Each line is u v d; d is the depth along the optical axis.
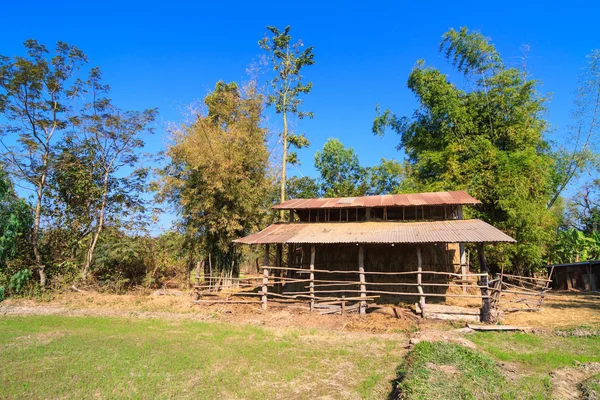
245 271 32.56
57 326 12.07
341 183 34.69
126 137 20.78
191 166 18.72
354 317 13.51
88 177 20.25
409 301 15.98
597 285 22.53
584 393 5.86
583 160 26.81
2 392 6.43
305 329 11.98
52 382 6.92
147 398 6.23
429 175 27.14
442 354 7.52
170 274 23.80
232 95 23.22
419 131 27.34
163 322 13.03
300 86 27.48
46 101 18.89
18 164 18.30
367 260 18.08
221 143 19.25
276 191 27.98
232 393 6.54
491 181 22.36
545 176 23.19
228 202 19.50
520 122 23.84
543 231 22.19
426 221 16.88
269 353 9.09
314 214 19.56
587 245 26.23
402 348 9.53
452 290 16.84
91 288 19.27
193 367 7.91
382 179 33.78
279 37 27.12
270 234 16.69
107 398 6.22
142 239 21.23
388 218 18.47
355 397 6.43
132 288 20.25
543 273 25.91
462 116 24.30
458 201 16.72
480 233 13.75
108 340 10.20
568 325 11.68
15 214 17.28
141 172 21.78
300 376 7.45
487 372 6.69
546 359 8.19
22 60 17.31
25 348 9.23
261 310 14.95
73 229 20.20
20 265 17.92
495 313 12.44
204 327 12.22
